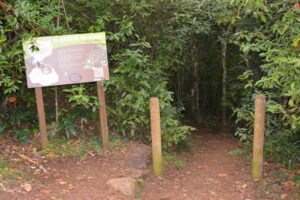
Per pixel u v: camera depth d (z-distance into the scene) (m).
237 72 7.15
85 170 3.96
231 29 6.58
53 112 4.99
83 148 4.49
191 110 8.68
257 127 4.04
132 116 4.88
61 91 5.23
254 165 4.17
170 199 3.71
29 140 4.48
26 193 3.12
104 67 4.35
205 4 5.43
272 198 3.72
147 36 5.27
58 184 3.51
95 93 5.12
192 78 8.45
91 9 4.84
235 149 5.78
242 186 4.07
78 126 4.99
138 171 4.09
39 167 3.88
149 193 3.81
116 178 3.74
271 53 3.97
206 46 8.28
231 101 7.61
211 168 4.86
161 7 5.14
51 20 4.45
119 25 5.05
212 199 3.77
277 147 4.76
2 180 3.21
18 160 3.91
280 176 4.23
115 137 4.90
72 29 4.75
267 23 4.52
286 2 4.00
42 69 4.16
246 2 3.62
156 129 4.11
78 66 4.27
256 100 3.99
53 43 4.16
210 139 6.91
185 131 5.08
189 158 5.35
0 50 3.94
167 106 5.11
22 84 4.84
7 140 4.40
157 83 5.11
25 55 4.09
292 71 3.43
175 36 5.47
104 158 4.32
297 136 5.01
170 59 5.59
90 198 3.26
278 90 5.00
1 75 3.92
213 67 8.67
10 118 4.73
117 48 5.23
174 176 4.41
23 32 4.21
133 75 4.95
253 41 5.53
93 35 4.28
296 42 3.53
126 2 4.79
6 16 3.87
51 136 4.60
